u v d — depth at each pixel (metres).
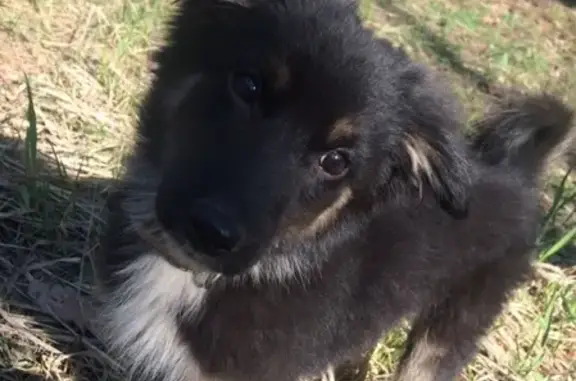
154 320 0.64
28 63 0.90
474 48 1.36
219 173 0.56
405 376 0.81
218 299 0.63
